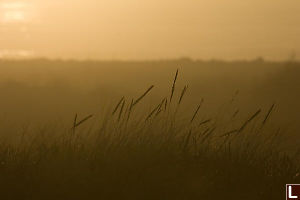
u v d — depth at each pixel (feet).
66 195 36.83
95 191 37.11
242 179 40.50
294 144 62.34
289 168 43.91
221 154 44.19
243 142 46.11
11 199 36.58
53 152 41.93
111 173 38.83
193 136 45.44
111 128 44.91
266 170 43.09
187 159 41.96
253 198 38.58
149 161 40.47
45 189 37.22
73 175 38.58
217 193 38.55
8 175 38.78
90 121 65.36
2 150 43.68
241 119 69.31
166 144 42.70
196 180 39.42
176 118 53.72
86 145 44.19
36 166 40.24
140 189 37.55
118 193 37.06
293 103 169.99
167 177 38.99
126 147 41.98
